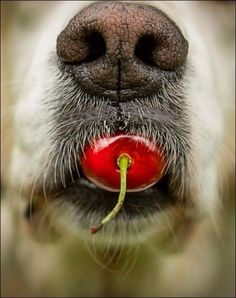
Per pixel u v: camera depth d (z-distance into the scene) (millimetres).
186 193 412
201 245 484
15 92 438
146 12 375
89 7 385
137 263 460
